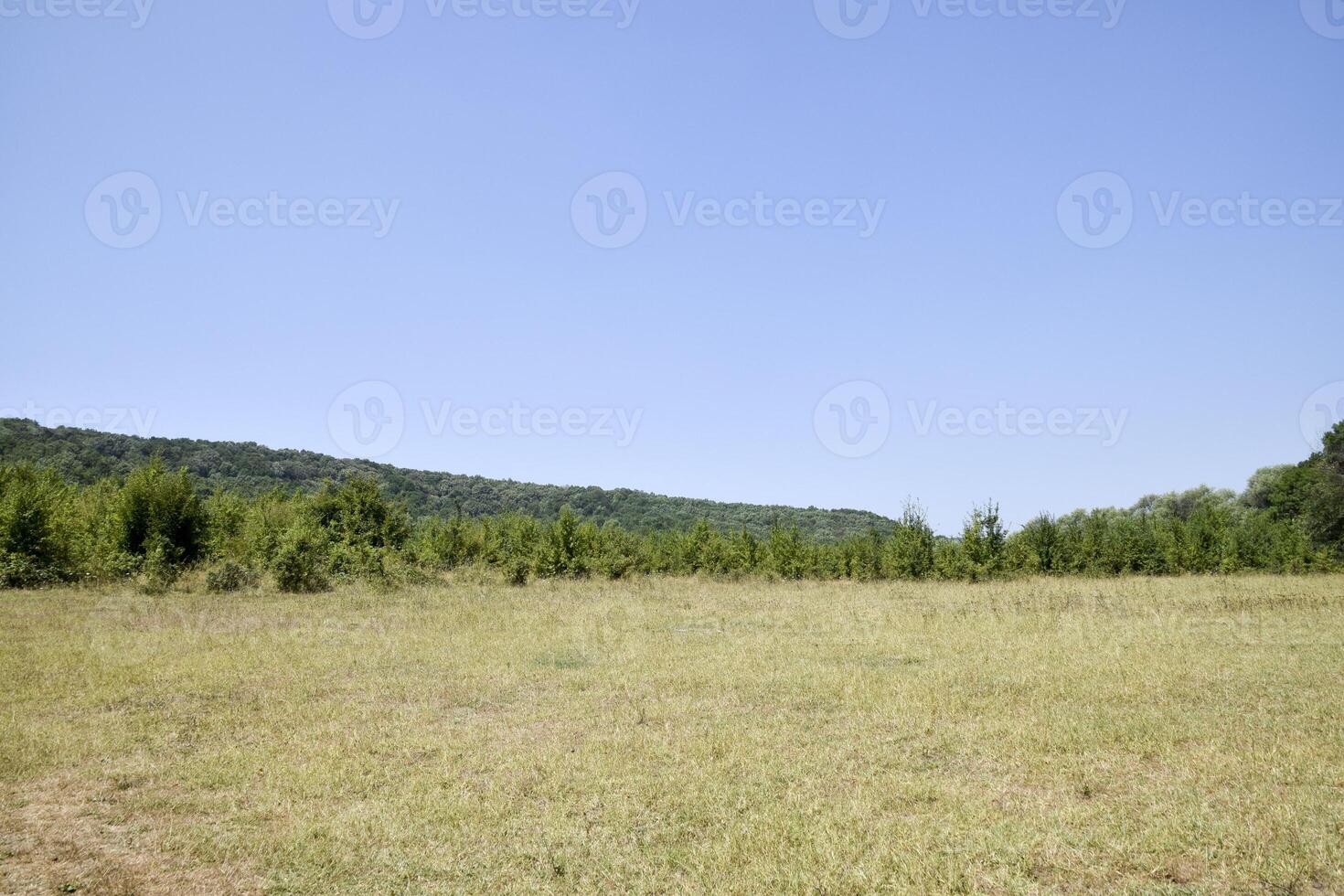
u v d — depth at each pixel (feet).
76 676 35.14
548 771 22.90
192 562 88.74
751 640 47.09
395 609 62.95
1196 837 17.79
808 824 19.02
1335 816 18.69
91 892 15.75
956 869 16.40
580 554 105.60
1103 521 115.03
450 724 28.43
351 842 18.06
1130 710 29.07
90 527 92.32
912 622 54.70
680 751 24.84
